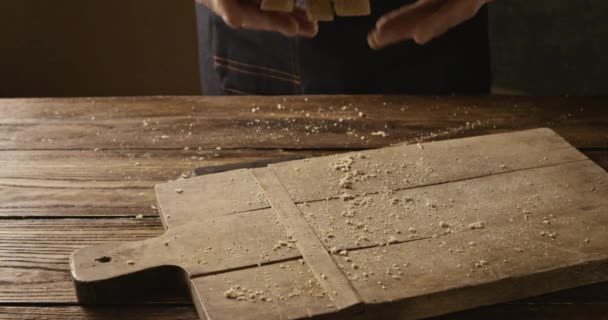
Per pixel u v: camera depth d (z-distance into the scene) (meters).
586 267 1.03
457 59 1.51
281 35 1.53
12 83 2.10
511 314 1.02
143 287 1.05
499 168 1.18
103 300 1.04
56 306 1.04
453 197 1.13
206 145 1.29
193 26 2.04
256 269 1.03
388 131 1.31
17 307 1.04
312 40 1.51
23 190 1.21
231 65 1.60
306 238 1.07
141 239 1.12
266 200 1.13
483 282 1.01
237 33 1.57
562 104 1.37
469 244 1.06
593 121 1.33
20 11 2.00
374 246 1.06
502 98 1.39
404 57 1.51
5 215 1.16
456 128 1.32
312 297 1.00
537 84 1.83
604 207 1.11
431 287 1.00
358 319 0.99
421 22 1.27
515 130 1.31
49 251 1.11
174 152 1.28
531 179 1.16
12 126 1.34
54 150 1.28
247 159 1.26
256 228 1.09
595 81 1.76
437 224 1.09
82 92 2.13
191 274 1.03
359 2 1.16
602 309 1.02
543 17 1.75
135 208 1.17
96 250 1.07
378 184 1.16
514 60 1.83
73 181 1.22
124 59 2.08
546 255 1.04
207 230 1.09
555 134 1.25
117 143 1.30
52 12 2.01
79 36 2.04
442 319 1.02
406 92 1.54
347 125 1.33
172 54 2.08
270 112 1.36
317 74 1.54
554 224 1.09
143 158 1.26
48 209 1.17
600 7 1.68
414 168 1.19
